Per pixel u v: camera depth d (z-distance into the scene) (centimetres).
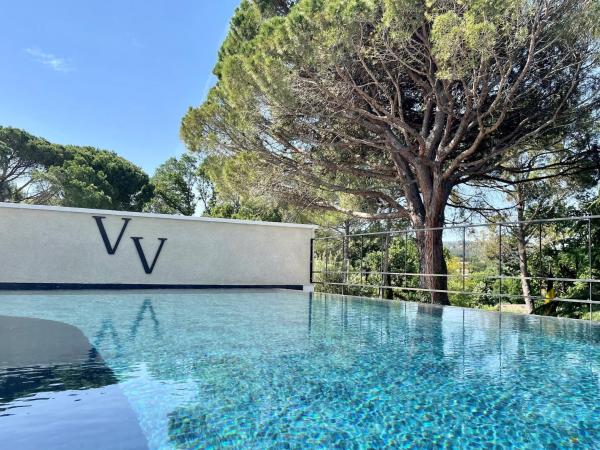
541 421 188
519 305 1214
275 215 1634
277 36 714
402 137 898
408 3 620
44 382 230
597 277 930
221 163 997
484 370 272
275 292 888
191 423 179
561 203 1120
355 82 799
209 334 381
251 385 232
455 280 1241
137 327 413
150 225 893
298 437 168
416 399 214
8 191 1961
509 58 652
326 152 918
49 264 809
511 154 883
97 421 179
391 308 618
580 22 652
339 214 1178
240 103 817
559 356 315
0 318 462
